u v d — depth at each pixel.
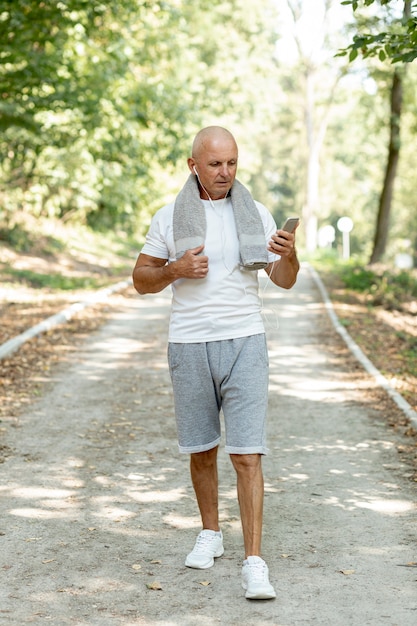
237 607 4.17
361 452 7.07
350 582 4.46
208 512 4.77
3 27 13.00
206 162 4.36
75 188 24.80
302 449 7.18
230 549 4.93
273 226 4.59
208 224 4.43
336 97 51.66
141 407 8.77
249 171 48.41
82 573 4.57
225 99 30.86
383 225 28.02
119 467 6.60
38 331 12.94
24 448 7.10
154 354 12.08
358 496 5.91
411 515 5.50
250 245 4.36
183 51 26.30
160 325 15.13
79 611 4.12
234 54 37.12
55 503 5.73
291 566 4.69
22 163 22.22
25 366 10.65
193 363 4.49
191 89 24.50
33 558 4.78
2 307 15.51
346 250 42.81
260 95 39.75
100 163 23.78
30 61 14.02
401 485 6.15
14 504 5.70
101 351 12.21
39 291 18.73
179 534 5.17
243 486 4.44
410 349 12.66
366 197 74.88
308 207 52.38
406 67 25.42
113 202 26.45
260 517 4.41
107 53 17.30
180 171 34.31
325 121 51.91
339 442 7.40
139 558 4.80
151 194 30.75
